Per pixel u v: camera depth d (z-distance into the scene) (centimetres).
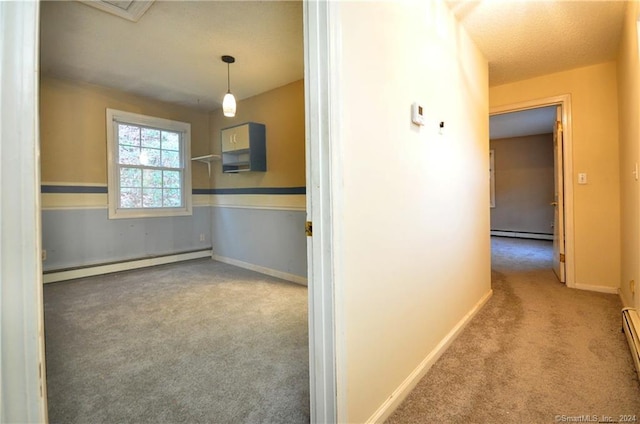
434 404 154
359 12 130
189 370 186
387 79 149
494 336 223
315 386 125
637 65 202
